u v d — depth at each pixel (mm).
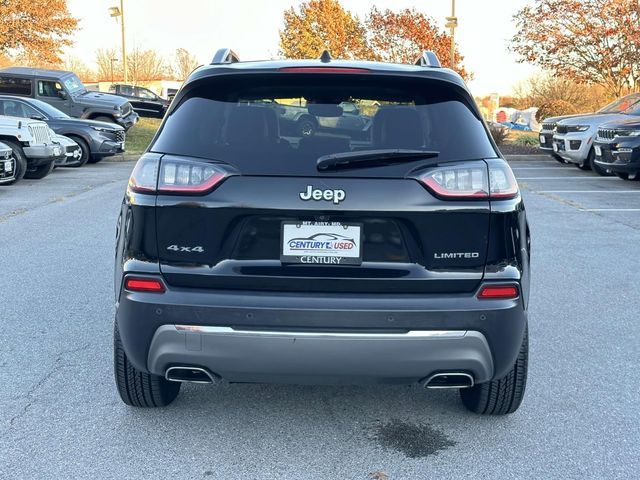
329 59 3576
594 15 23188
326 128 3168
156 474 3170
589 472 3205
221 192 3020
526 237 3311
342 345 2951
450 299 3012
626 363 4531
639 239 8508
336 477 3160
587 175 15875
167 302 3008
